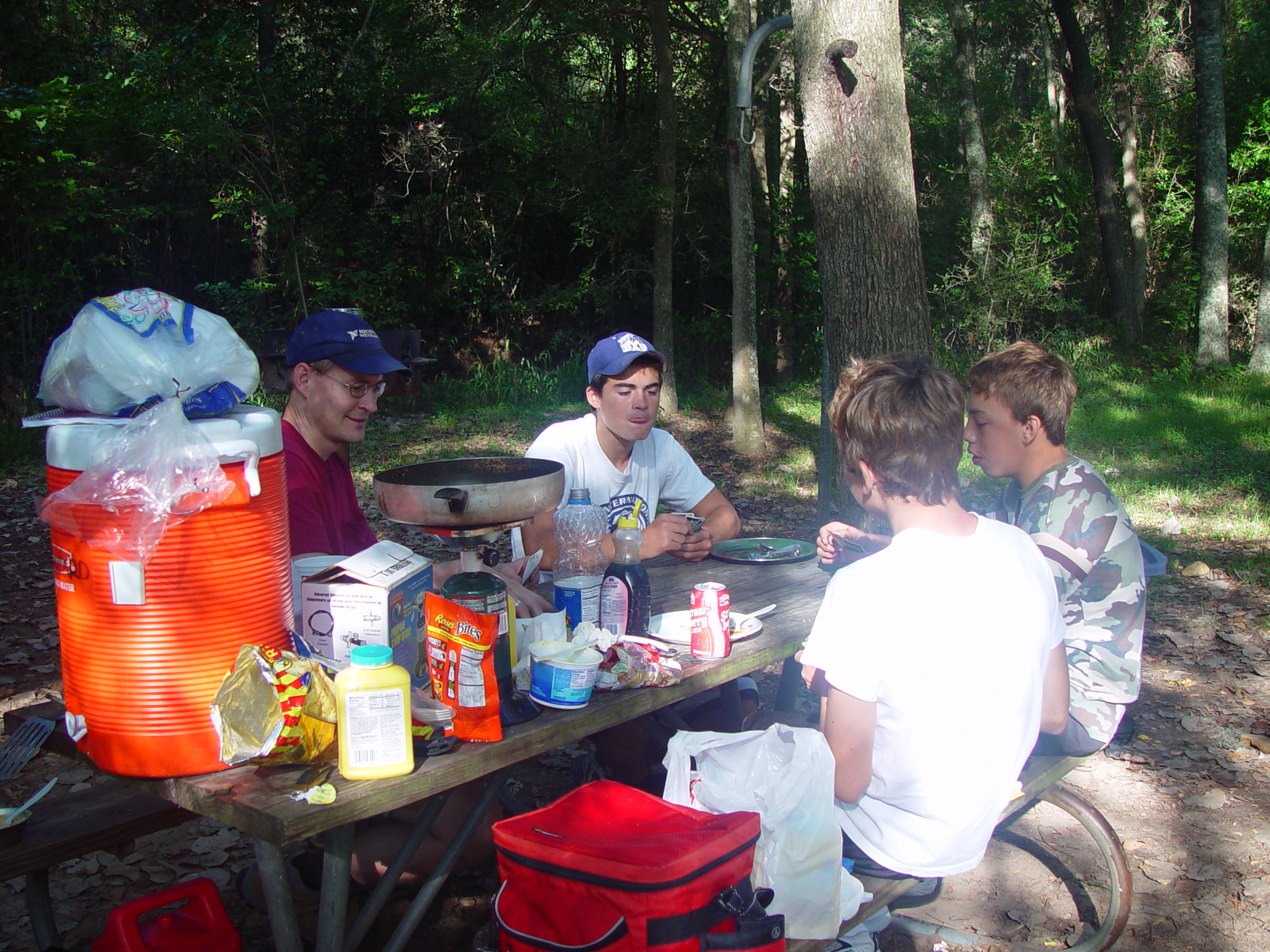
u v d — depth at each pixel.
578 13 14.30
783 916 1.68
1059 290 20.44
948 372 1.97
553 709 1.98
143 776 1.68
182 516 1.63
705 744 2.01
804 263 17.17
